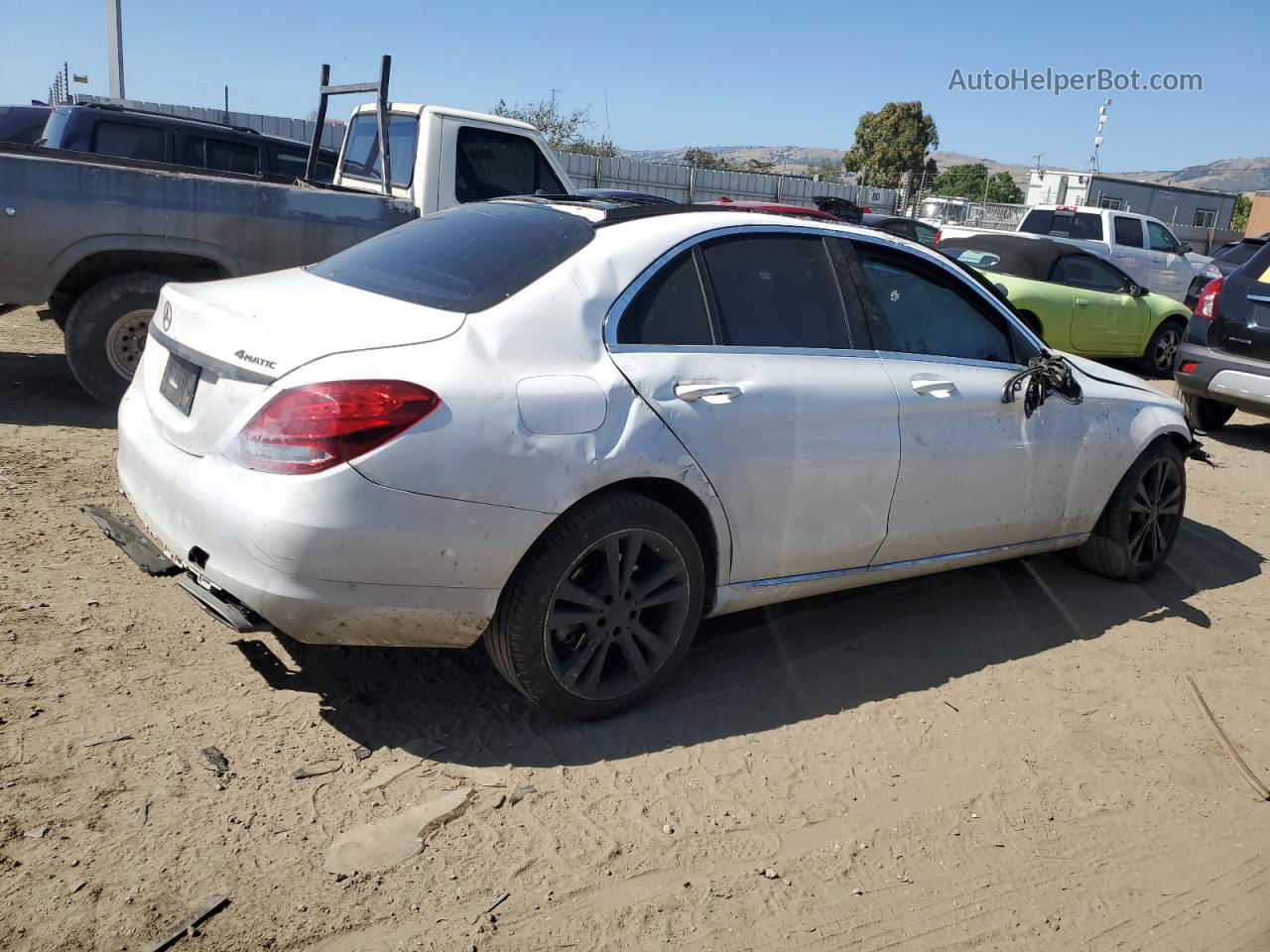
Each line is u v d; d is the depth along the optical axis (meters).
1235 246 17.70
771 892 2.71
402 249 3.73
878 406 3.78
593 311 3.21
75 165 5.70
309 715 3.24
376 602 2.84
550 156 8.47
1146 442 4.87
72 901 2.37
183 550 2.97
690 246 3.51
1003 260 11.23
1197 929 2.79
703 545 3.51
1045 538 4.66
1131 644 4.49
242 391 2.90
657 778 3.12
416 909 2.49
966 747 3.53
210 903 2.42
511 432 2.91
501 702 3.43
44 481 4.95
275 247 6.28
